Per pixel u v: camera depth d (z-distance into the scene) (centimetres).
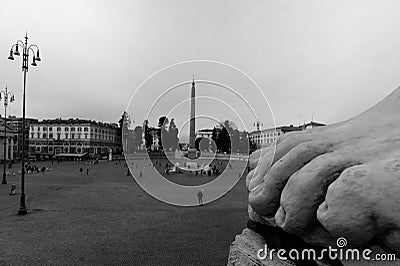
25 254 884
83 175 3456
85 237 1055
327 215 276
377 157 303
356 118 428
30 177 3209
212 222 1288
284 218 343
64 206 1638
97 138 9000
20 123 8525
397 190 250
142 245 971
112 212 1491
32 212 1468
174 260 842
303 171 324
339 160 312
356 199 261
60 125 8850
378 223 260
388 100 422
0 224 1232
